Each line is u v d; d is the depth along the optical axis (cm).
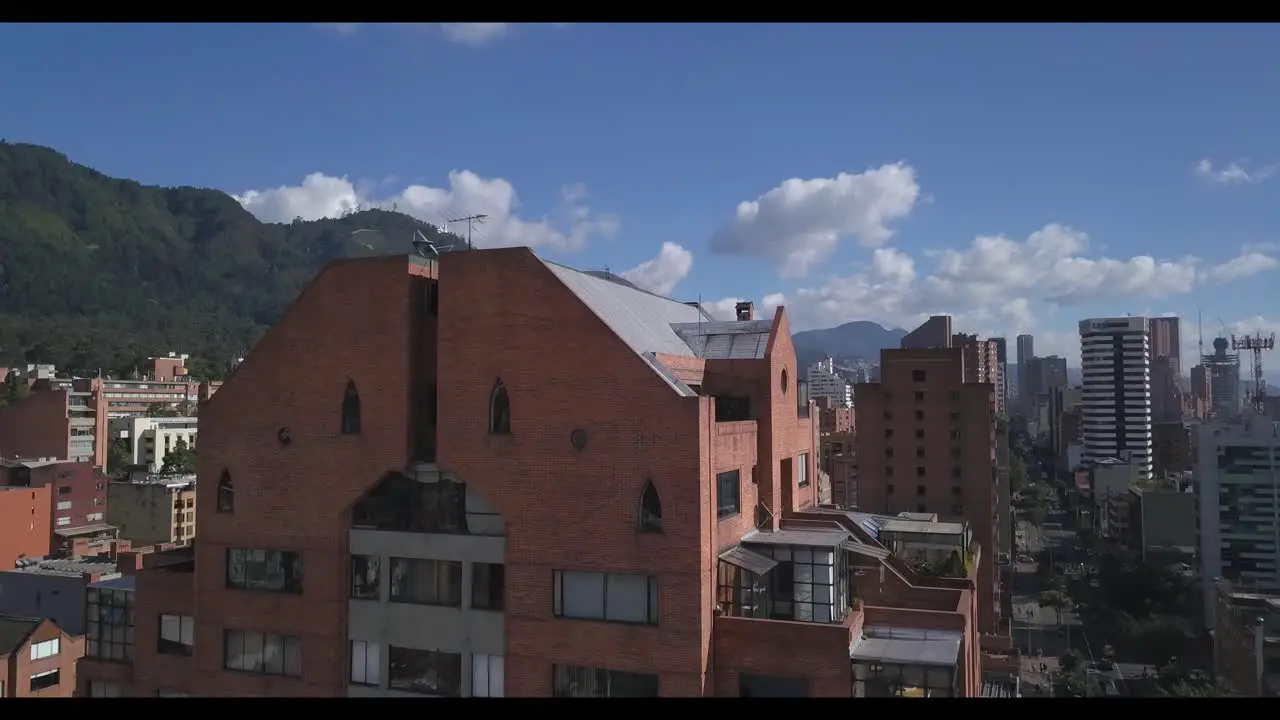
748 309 4988
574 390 3278
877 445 12056
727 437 3419
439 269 3525
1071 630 13112
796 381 4497
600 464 3228
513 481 3353
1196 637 11300
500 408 3425
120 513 13625
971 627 4312
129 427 18412
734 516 3500
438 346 3506
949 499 11762
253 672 3762
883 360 12069
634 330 3747
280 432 3762
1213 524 12925
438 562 3503
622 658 3150
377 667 3569
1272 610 8975
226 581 3828
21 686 7206
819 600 3391
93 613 4272
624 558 3172
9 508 11012
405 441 3538
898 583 4316
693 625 3067
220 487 3872
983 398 11688
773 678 3152
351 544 3634
